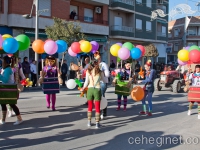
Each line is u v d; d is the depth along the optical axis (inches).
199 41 1897.1
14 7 757.9
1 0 742.5
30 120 301.4
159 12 904.9
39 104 407.5
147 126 283.9
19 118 281.6
